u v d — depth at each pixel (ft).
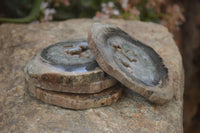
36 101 1.26
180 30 2.52
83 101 1.21
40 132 1.16
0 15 2.50
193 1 2.51
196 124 2.45
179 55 1.54
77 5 2.35
